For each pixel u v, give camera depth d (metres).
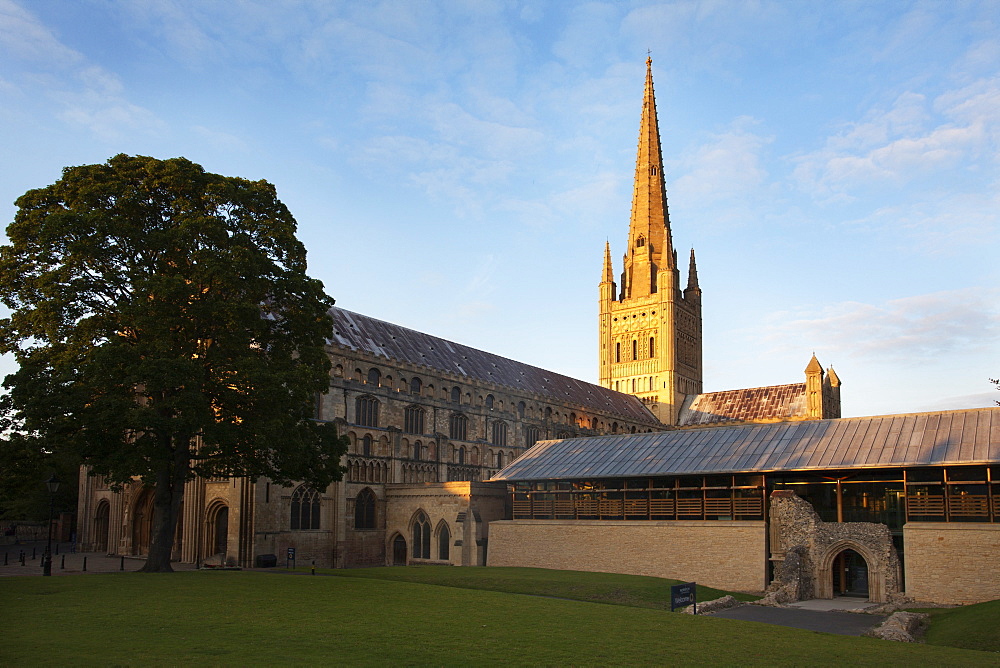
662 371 159.62
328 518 83.75
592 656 28.22
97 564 71.25
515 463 85.75
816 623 45.59
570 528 73.81
